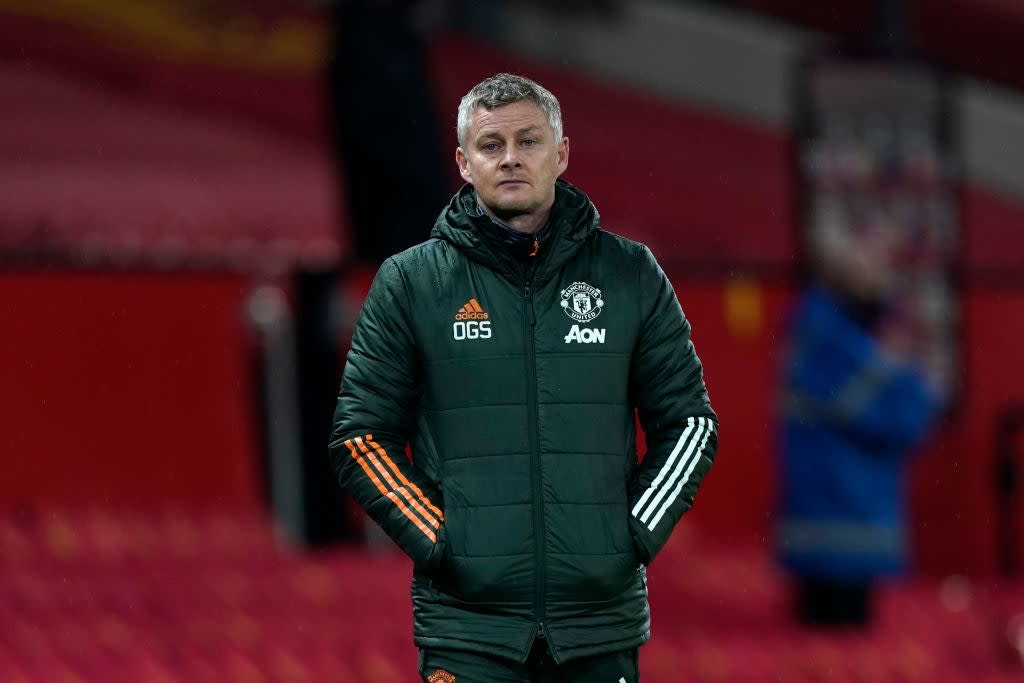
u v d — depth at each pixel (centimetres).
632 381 1381
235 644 2688
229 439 3412
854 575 3209
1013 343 4319
